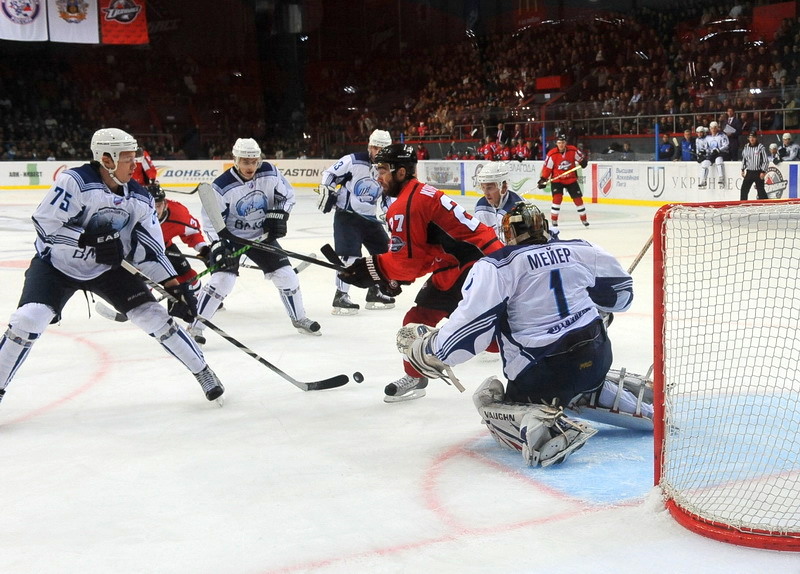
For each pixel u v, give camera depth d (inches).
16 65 1165.1
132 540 105.9
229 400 173.3
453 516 110.8
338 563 98.0
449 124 944.9
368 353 214.4
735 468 121.6
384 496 118.7
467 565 96.7
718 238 347.3
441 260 166.7
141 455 139.8
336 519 110.9
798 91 673.6
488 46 1159.0
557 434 127.0
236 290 322.7
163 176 976.9
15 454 141.6
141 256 162.4
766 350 183.6
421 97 1161.4
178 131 1228.5
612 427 148.1
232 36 1269.7
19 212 673.0
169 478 128.4
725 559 96.3
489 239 161.3
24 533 108.8
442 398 171.9
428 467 130.5
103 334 242.1
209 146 1135.6
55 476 130.4
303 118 1198.9
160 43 1245.7
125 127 1203.2
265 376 192.5
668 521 106.5
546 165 544.4
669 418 124.5
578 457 132.6
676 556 97.3
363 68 1295.5
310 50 1289.4
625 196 691.4
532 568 95.4
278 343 228.2
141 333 243.0
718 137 599.2
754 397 141.7
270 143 1155.9
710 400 148.3
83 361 210.2
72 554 102.2
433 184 870.4
